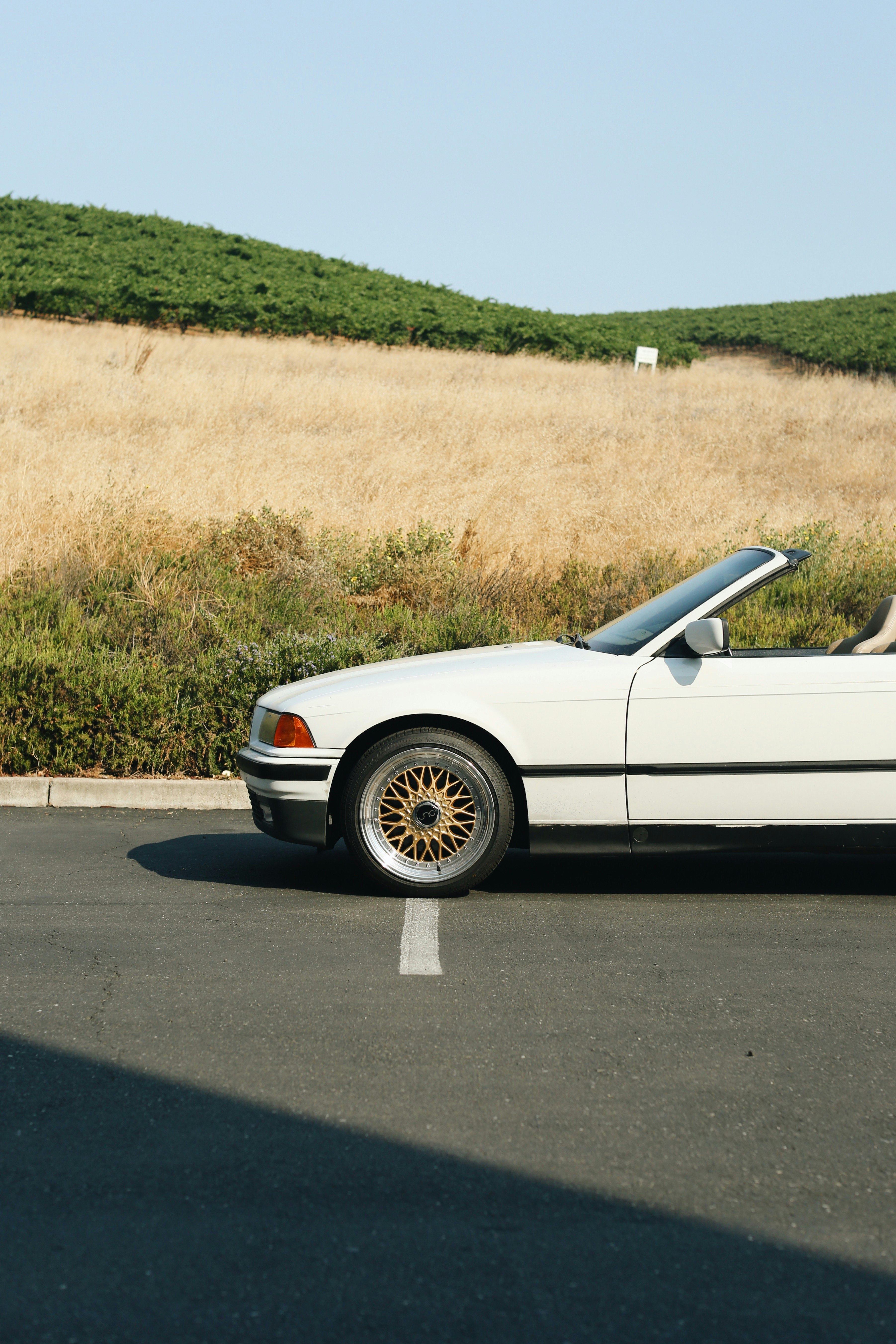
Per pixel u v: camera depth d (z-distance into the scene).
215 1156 3.18
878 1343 2.44
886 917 5.57
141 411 19.53
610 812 5.71
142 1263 2.68
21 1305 2.53
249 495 14.62
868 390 30.89
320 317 39.72
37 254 44.25
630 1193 3.01
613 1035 4.04
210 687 8.60
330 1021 4.14
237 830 7.44
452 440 19.30
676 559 13.47
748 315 68.75
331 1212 2.90
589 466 18.38
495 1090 3.60
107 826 7.45
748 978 4.64
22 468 14.11
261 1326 2.46
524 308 51.31
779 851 5.72
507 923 5.42
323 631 9.47
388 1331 2.45
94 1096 3.54
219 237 56.97
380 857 5.80
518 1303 2.55
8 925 5.27
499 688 5.73
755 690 5.66
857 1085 3.66
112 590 11.06
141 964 4.75
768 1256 2.74
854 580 11.37
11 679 8.35
